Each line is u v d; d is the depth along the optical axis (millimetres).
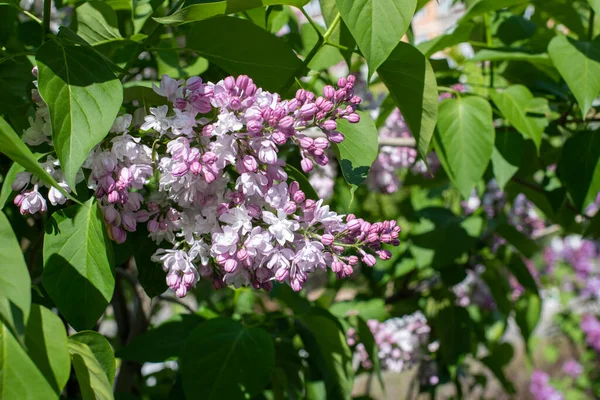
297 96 451
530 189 882
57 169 444
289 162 734
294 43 745
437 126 634
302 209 452
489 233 1026
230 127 429
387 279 1021
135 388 946
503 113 661
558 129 749
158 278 515
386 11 449
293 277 447
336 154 509
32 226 679
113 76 436
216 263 476
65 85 424
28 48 651
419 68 516
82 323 440
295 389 683
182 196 449
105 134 421
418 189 1242
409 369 1096
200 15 477
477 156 629
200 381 548
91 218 452
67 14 855
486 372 2229
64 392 716
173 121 435
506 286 1057
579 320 2484
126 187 434
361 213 1104
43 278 438
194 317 675
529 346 1100
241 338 564
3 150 389
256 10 613
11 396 364
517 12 828
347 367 640
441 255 917
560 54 623
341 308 958
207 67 655
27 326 387
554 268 2510
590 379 2467
